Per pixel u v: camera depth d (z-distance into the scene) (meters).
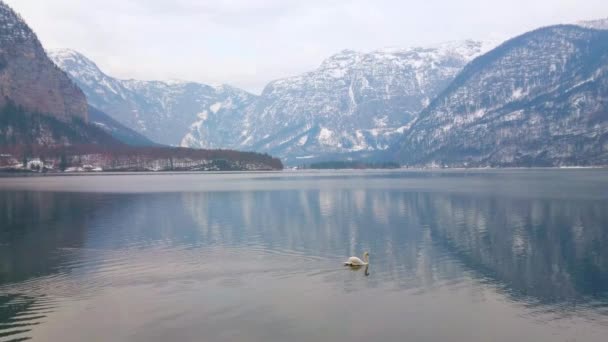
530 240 73.56
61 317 41.91
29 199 138.25
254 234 80.06
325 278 53.59
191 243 72.25
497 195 144.50
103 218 99.06
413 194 154.12
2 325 40.19
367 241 73.69
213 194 158.88
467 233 79.94
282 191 172.88
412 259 62.00
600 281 52.09
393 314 42.97
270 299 46.56
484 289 49.66
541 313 43.19
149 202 131.50
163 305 44.91
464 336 38.62
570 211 103.75
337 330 39.62
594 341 37.69
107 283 51.25
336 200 136.88
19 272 55.34
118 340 37.53
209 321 41.22
